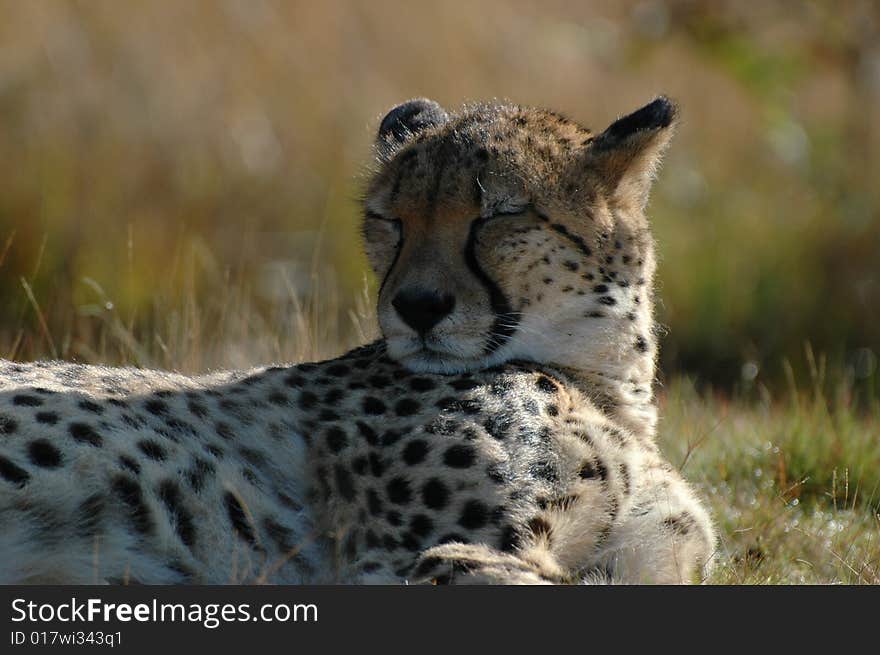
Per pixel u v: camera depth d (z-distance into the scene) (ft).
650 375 33.53
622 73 90.43
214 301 54.70
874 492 39.45
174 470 26.86
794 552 35.01
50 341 44.01
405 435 28.04
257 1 88.22
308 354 43.73
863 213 80.79
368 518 27.58
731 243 79.00
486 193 30.83
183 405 28.30
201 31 85.10
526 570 25.67
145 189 74.43
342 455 28.40
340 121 81.61
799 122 85.51
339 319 61.36
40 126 74.69
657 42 77.97
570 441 28.30
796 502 38.14
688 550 30.71
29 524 25.39
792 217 81.51
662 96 33.83
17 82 76.59
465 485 27.14
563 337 31.68
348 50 87.66
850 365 66.18
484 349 30.60
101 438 26.37
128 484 26.25
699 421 45.32
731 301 74.79
